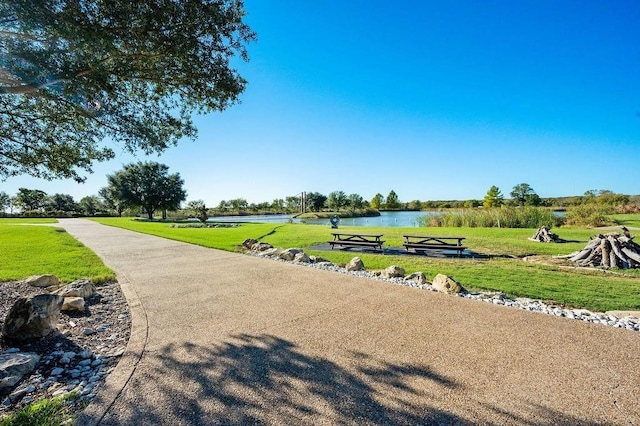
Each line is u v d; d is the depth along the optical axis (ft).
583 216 69.10
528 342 11.12
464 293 18.04
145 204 157.28
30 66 11.70
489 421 7.05
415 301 15.99
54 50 11.66
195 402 7.75
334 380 8.74
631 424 6.95
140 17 12.43
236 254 31.83
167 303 15.83
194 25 13.76
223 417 7.19
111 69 13.69
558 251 33.35
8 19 11.16
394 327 12.59
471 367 9.43
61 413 7.46
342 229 65.16
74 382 9.03
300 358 10.03
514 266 26.23
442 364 9.62
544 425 6.93
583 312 14.85
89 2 11.70
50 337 11.85
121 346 11.39
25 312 11.47
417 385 8.50
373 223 104.01
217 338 11.61
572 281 20.76
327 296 16.93
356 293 17.48
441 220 72.90
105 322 13.79
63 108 16.20
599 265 26.43
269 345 10.98
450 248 32.04
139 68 14.85
